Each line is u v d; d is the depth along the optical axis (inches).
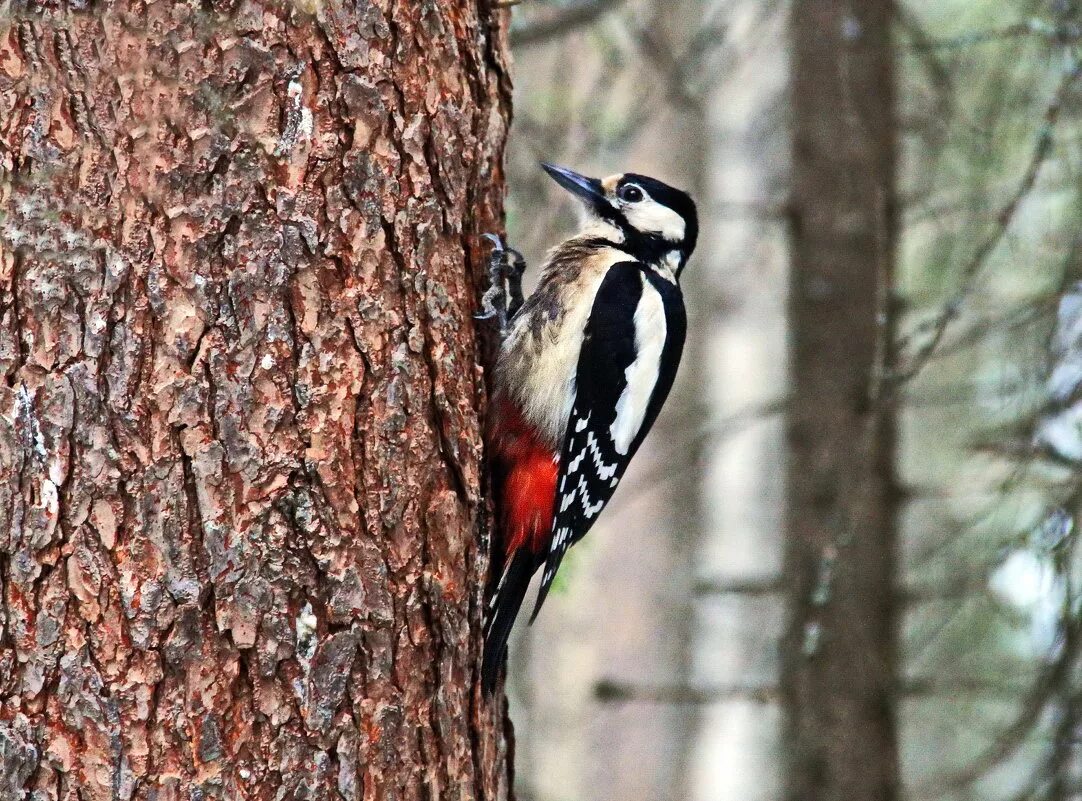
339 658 287.9
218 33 287.1
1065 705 474.9
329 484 290.0
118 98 282.4
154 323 280.4
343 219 297.4
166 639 274.8
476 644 325.1
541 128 622.5
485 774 325.4
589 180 464.1
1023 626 524.4
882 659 569.3
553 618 879.1
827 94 590.9
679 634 875.4
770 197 807.1
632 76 760.3
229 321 284.5
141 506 276.5
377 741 292.5
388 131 306.2
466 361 328.5
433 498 309.0
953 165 623.2
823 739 570.3
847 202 584.7
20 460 275.0
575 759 860.6
